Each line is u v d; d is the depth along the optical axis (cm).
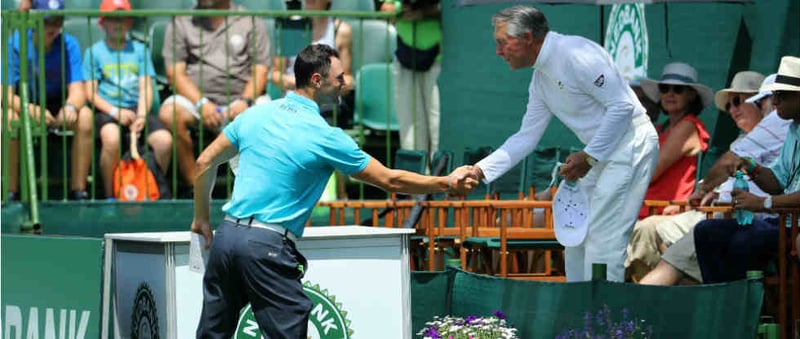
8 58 2667
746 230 1802
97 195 2817
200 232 1481
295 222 1398
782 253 1748
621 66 2627
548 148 2397
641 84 2270
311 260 1530
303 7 2931
